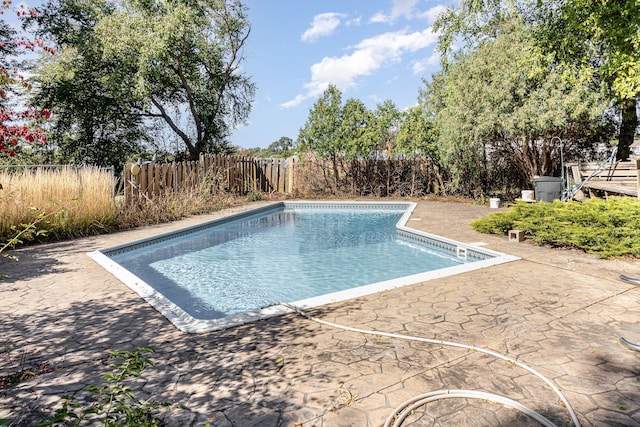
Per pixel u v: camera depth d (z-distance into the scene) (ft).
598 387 8.11
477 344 10.14
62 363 9.46
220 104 72.64
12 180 26.27
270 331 11.22
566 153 41.09
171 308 13.15
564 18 28.94
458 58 48.11
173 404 7.61
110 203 30.04
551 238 22.04
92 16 65.46
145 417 6.73
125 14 57.21
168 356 9.73
